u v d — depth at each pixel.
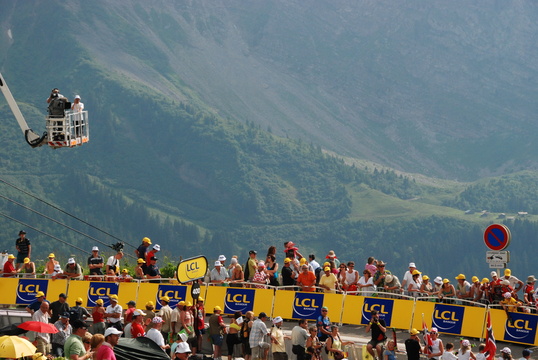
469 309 25.41
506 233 24.08
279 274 29.47
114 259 29.91
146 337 17.98
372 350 23.41
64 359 17.56
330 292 27.44
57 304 23.97
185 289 28.25
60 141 26.70
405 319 26.19
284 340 25.72
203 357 24.11
